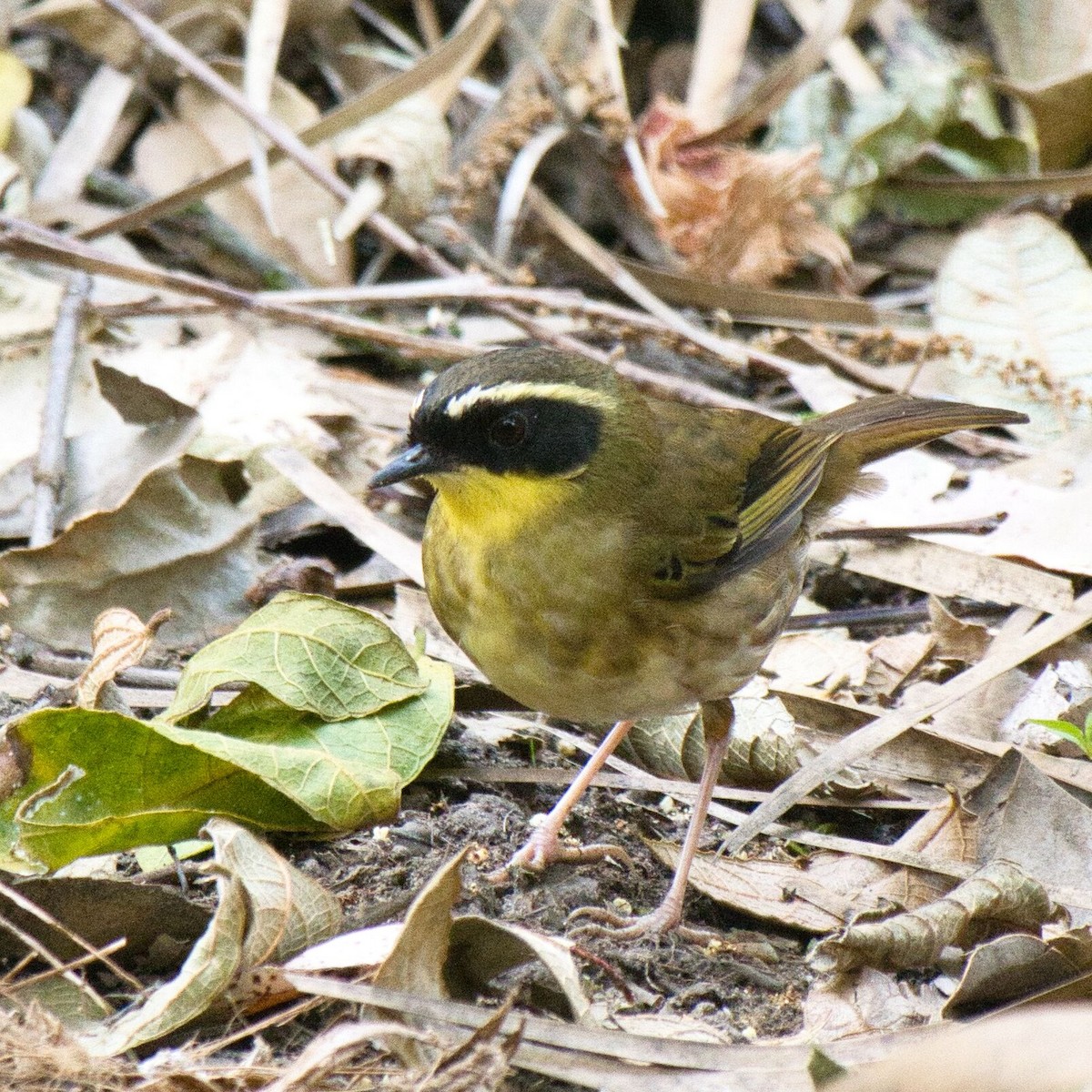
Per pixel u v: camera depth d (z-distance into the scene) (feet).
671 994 29.40
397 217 50.55
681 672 31.73
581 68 52.75
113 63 53.26
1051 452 44.19
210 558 38.63
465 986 27.68
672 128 52.06
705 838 33.99
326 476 41.68
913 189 55.77
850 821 34.94
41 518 38.29
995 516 42.55
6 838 28.71
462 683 37.01
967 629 39.29
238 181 49.06
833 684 38.34
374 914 29.14
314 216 50.96
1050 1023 20.44
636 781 35.04
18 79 51.11
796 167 51.21
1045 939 28.76
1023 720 36.73
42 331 44.45
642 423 31.37
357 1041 23.93
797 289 54.03
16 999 25.03
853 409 39.27
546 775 34.45
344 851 31.37
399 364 49.34
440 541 31.35
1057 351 47.80
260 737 31.73
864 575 42.65
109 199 51.47
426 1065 24.80
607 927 30.78
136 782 29.48
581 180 53.26
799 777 33.83
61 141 52.06
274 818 30.60
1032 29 57.06
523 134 51.47
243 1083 24.16
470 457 29.76
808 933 31.32
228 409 43.47
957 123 56.24
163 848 30.55
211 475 39.04
